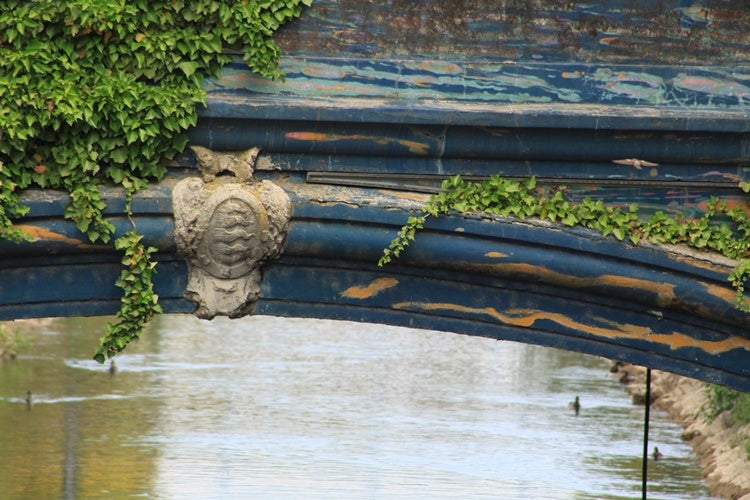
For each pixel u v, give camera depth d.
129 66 33.97
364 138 34.50
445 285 35.84
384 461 72.19
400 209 34.56
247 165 34.53
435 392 93.62
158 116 33.62
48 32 33.50
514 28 35.16
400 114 34.00
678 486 67.81
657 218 35.50
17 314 34.81
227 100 34.00
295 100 34.53
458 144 34.66
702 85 35.56
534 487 67.50
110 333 34.84
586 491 66.44
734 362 36.62
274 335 120.06
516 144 34.75
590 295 36.09
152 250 34.38
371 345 116.88
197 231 34.06
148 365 100.50
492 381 99.12
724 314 35.94
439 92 35.06
